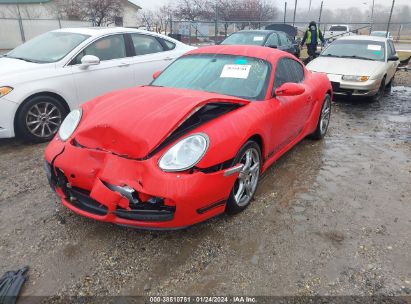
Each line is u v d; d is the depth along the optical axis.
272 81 3.84
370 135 5.96
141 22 32.62
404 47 24.44
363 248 2.91
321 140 5.61
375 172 4.41
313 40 13.03
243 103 3.36
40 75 5.02
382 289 2.48
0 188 3.76
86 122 2.99
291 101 4.04
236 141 2.95
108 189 2.58
